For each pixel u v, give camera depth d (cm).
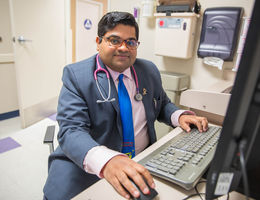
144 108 88
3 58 237
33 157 177
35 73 233
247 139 34
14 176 153
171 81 143
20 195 136
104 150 57
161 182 53
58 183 72
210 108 96
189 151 63
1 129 224
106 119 77
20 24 204
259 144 38
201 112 105
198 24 142
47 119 256
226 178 37
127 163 52
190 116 89
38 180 151
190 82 155
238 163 36
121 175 48
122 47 72
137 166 51
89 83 75
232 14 122
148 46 168
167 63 161
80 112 72
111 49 72
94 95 76
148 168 54
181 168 54
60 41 270
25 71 219
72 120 70
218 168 35
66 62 289
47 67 251
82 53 392
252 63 28
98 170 52
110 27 71
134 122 85
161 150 64
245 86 30
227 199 45
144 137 90
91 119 77
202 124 83
